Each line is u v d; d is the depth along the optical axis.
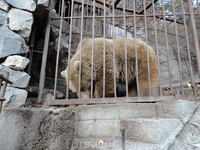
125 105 2.36
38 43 4.27
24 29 2.57
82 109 2.36
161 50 6.82
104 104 2.38
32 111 1.99
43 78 2.72
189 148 2.05
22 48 2.53
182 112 2.28
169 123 2.09
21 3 2.59
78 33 5.76
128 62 3.76
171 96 2.55
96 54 3.44
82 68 3.34
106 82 3.46
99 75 3.40
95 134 2.26
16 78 2.28
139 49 3.76
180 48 7.47
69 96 4.43
